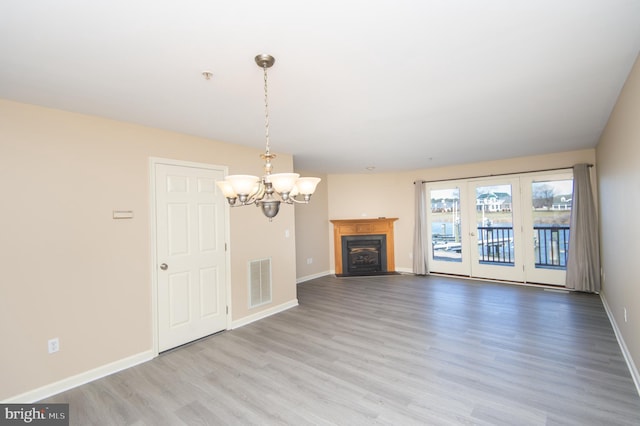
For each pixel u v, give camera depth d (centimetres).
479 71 202
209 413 208
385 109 270
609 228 357
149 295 297
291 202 196
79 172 258
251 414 205
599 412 197
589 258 467
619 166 276
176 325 317
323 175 695
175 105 247
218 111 263
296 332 350
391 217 690
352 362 274
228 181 177
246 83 211
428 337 325
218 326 355
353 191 703
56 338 241
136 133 294
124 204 283
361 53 176
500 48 174
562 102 263
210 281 350
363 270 692
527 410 201
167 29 147
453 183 614
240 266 382
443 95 241
